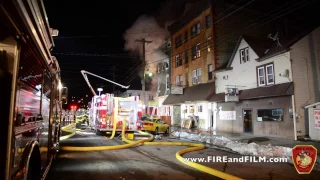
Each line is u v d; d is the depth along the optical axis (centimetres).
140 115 1617
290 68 1622
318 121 1528
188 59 3027
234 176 661
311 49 1689
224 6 2642
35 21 319
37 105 409
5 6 228
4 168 251
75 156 921
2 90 262
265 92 1747
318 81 1672
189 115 2783
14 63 269
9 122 259
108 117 1614
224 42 2588
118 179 628
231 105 2133
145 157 949
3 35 267
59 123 888
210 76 2620
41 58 416
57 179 612
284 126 1642
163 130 2125
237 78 2092
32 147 341
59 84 848
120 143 1312
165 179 644
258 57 1869
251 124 1936
